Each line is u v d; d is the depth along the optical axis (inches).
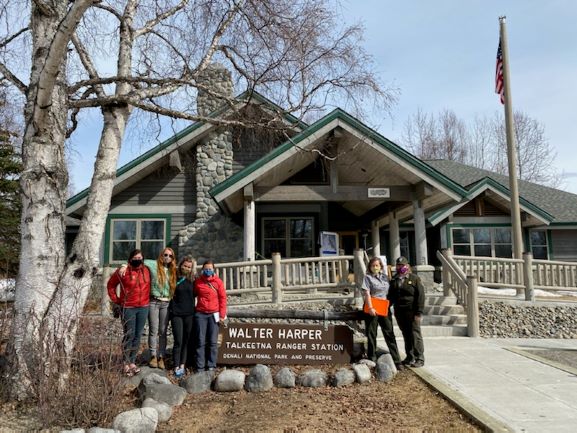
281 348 291.0
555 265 458.6
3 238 561.3
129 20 301.3
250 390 250.4
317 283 413.7
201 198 604.4
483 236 724.7
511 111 527.5
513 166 518.9
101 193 261.6
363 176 571.5
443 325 399.2
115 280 263.4
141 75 322.3
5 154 605.6
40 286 234.8
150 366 273.1
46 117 240.8
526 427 193.3
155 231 610.5
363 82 328.2
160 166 611.8
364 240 722.8
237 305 400.2
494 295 466.0
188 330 273.9
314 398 236.8
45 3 255.9
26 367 224.4
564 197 804.0
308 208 630.5
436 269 703.7
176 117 295.9
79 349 223.3
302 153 473.4
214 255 594.6
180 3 323.3
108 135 271.7
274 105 347.9
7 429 196.5
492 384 251.9
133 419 194.9
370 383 260.2
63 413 203.9
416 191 496.4
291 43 312.0
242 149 623.8
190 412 223.9
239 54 329.1
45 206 241.9
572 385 250.4
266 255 617.6
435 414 215.2
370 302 283.9
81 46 299.6
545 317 418.9
